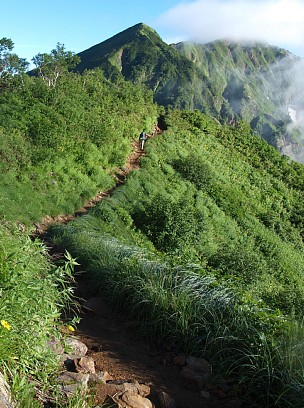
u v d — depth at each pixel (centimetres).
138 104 3750
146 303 701
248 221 2977
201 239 2234
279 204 3606
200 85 19038
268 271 2514
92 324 682
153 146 3173
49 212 1748
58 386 418
